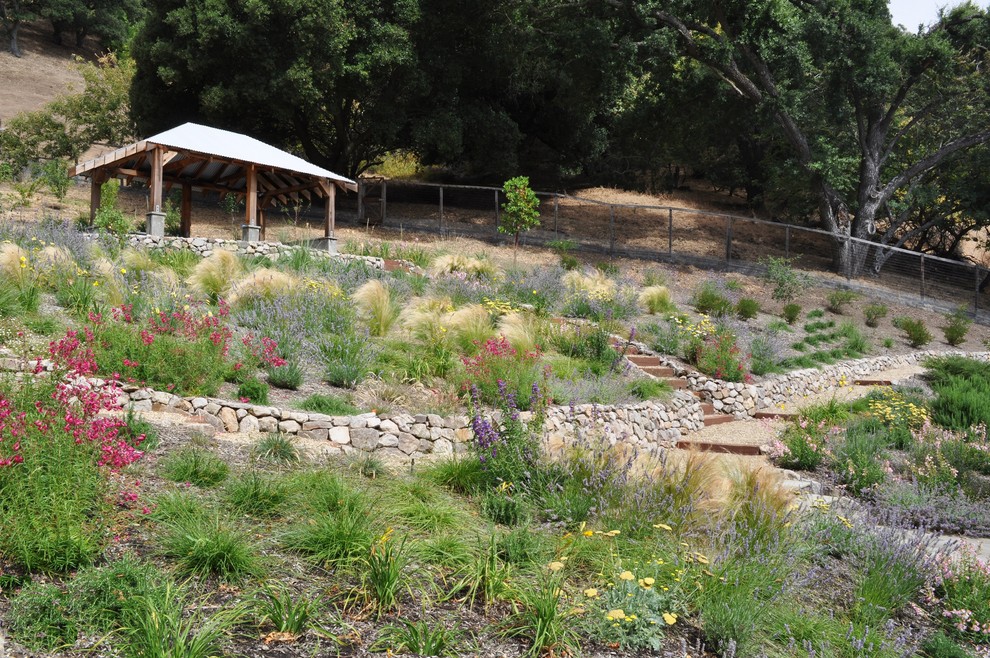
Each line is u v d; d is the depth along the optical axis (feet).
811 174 102.89
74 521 13.93
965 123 106.42
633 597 15.15
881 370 63.36
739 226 118.83
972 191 108.47
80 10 215.51
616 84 109.50
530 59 109.70
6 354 23.84
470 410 26.71
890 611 18.20
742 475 24.11
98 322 26.81
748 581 16.70
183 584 13.42
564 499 19.97
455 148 99.14
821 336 66.85
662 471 21.48
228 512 16.76
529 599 14.69
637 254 97.19
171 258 50.88
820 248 113.60
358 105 102.94
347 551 15.52
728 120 116.37
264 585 13.85
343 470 21.17
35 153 99.04
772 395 48.67
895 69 96.48
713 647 14.97
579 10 103.71
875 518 22.79
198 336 29.19
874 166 104.99
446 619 14.10
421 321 38.88
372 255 66.80
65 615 12.02
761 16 97.35
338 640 12.72
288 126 104.06
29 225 52.90
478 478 21.59
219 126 97.40
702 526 19.33
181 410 24.03
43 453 14.55
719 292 77.00
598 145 127.13
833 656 15.29
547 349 43.47
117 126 106.11
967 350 76.74
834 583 19.45
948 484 30.63
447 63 99.14
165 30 90.27
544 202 119.14
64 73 202.69
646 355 48.34
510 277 61.46
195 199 99.35
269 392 28.66
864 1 97.40
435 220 102.83
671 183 146.10
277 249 59.36
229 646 12.05
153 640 11.30
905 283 101.24
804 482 29.89
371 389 31.22
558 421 31.78
